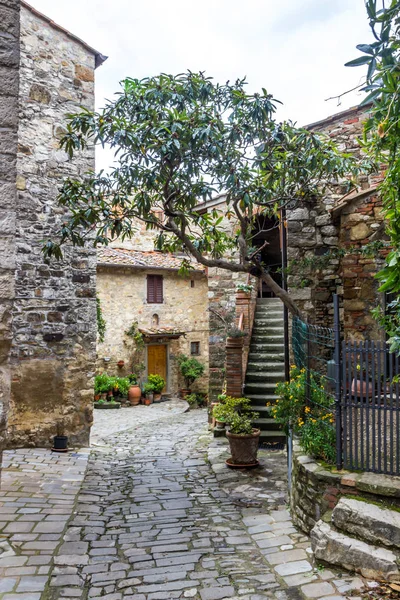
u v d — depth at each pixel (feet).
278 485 21.12
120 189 21.61
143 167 20.49
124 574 12.46
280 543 14.12
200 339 63.31
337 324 14.19
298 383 17.97
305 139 20.44
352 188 23.95
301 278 26.13
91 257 28.09
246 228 23.00
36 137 26.35
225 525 16.12
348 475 13.43
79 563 13.09
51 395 26.53
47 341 26.50
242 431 24.22
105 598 11.18
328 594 10.67
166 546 14.32
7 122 7.52
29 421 26.04
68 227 21.44
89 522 16.38
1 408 7.32
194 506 18.37
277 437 28.04
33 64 26.32
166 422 42.09
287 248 26.45
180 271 27.63
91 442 31.91
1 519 15.83
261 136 20.16
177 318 61.05
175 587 11.62
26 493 18.79
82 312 27.63
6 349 7.41
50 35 27.02
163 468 24.68
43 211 26.50
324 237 26.08
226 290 36.17
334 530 12.42
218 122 19.08
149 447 30.60
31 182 26.12
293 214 26.45
